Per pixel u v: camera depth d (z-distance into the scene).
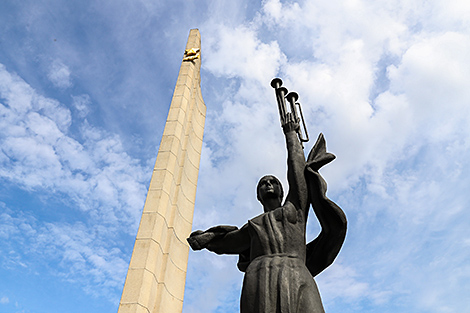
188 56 26.55
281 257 6.74
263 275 6.43
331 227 7.25
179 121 21.66
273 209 7.94
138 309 13.88
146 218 16.89
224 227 7.90
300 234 7.11
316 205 7.36
